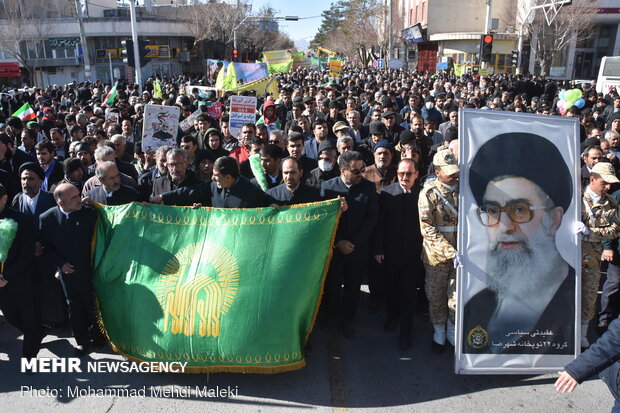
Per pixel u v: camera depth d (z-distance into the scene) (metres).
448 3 44.19
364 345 4.99
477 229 4.20
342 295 5.55
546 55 38.50
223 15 49.88
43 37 45.38
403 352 4.85
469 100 13.65
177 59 53.28
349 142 6.09
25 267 4.43
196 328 4.11
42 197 5.39
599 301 5.87
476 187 4.21
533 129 4.25
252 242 4.26
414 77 27.92
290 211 4.32
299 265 4.20
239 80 17.73
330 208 4.33
